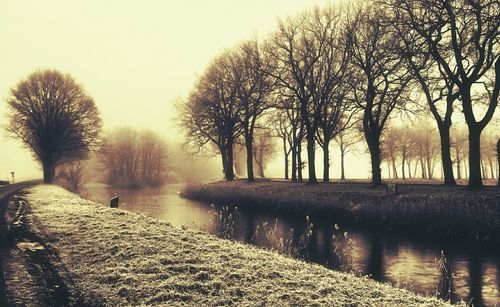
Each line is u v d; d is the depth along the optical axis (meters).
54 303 7.36
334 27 40.28
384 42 34.34
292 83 47.38
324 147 50.69
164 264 9.38
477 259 15.48
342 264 15.52
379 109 36.44
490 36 25.52
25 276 8.80
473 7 25.28
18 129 68.69
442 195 25.03
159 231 13.19
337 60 41.41
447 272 13.76
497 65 26.36
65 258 10.08
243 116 59.59
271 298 7.30
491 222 18.20
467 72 31.44
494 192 24.45
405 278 13.57
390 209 22.84
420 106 36.69
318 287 7.99
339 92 42.50
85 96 71.94
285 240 20.39
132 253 10.19
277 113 58.72
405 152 80.81
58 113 69.25
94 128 72.62
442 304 7.60
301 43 42.72
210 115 59.69
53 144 68.62
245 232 23.00
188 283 8.02
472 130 27.39
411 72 33.66
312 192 33.34
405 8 28.97
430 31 27.50
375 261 15.84
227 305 7.02
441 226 19.84
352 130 64.25
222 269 8.98
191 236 12.80
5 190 36.22
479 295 11.75
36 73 68.44
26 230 13.16
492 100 26.75
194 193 50.34
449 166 33.81
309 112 47.69
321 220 25.98
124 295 7.59
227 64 56.22
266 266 9.43
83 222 14.51
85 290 7.93
